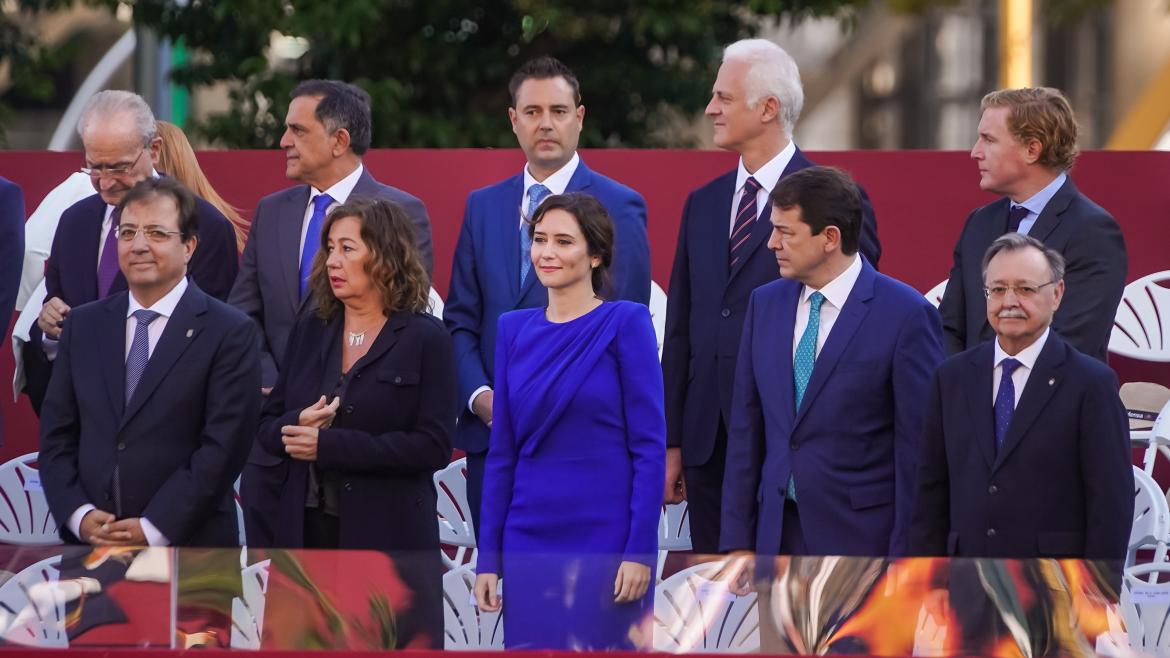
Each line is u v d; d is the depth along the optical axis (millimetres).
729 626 13656
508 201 19594
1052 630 13523
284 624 13688
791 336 16812
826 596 13594
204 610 13680
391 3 38375
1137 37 53562
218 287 19547
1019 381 15820
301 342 17344
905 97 62156
